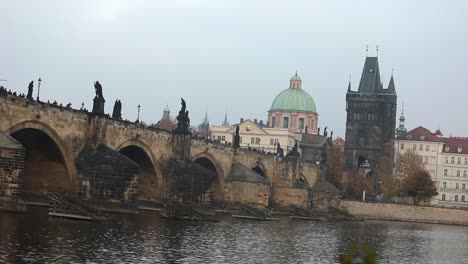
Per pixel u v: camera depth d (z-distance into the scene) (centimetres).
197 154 18162
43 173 13050
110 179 12812
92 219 10700
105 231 9356
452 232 18862
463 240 15200
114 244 7975
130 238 8812
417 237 15275
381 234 15425
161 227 11125
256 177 19850
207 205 16325
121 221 11319
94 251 7188
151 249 7894
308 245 10556
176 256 7500
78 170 12912
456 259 10350
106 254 7069
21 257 6259
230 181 19962
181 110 16938
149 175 16150
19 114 11606
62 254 6719
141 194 16162
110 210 12781
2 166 9875
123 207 12825
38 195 12988
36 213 10756
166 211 13862
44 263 6062
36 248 6919
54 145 12669
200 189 16262
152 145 15825
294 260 8256
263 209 19500
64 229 8956
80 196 12812
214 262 7294
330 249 10131
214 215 16475
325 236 13088
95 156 13000
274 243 10331
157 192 16175
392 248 11550
